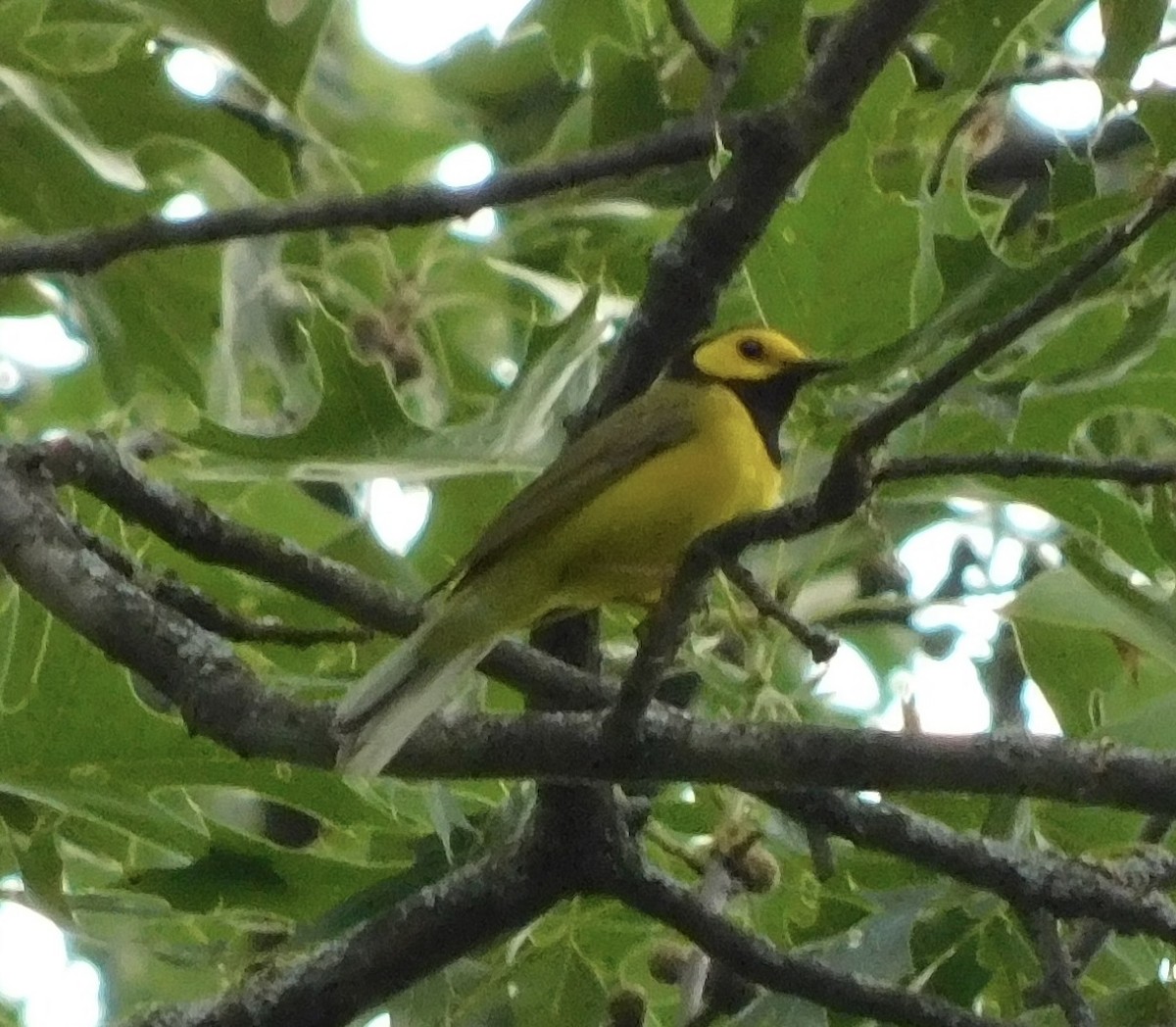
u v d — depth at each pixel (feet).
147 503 29.63
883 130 31.37
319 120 42.47
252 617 33.27
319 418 30.94
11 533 25.66
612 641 38.01
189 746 28.99
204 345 38.37
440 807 30.42
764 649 31.94
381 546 34.73
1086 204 32.68
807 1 34.76
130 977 38.78
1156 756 24.04
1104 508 32.81
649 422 29.32
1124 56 34.91
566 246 40.32
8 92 37.06
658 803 35.50
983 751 24.16
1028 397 32.83
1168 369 32.63
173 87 36.19
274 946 35.12
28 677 28.50
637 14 39.88
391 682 25.20
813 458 32.68
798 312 32.30
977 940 32.04
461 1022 33.42
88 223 38.14
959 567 41.42
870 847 28.50
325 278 40.01
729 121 30.73
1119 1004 30.81
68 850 37.17
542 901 29.43
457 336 42.78
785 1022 30.37
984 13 34.94
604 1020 33.53
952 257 28.99
